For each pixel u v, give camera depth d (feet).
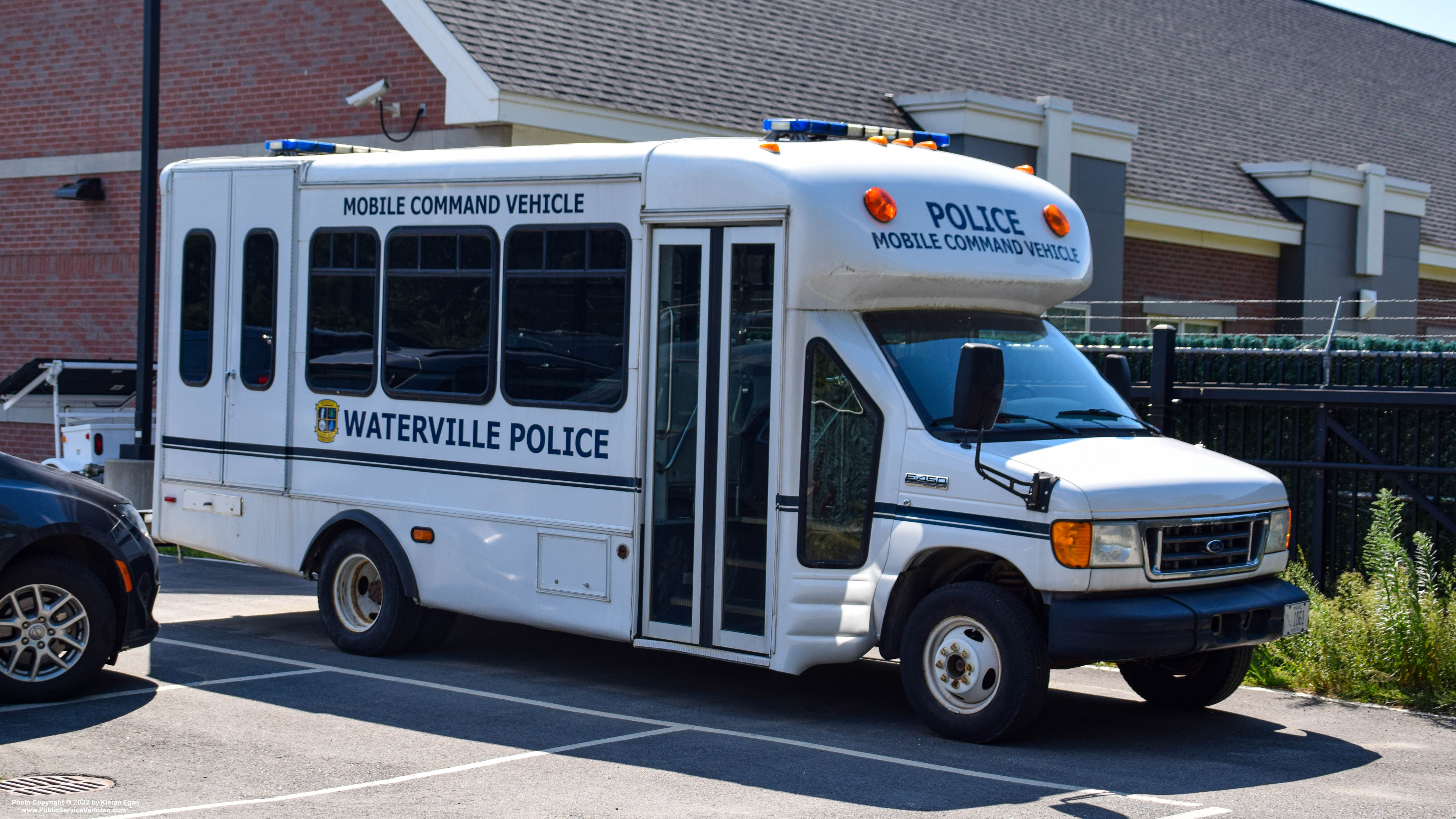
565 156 27.81
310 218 31.42
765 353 25.45
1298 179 73.82
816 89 60.13
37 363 52.16
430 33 50.06
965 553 24.30
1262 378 37.99
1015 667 23.02
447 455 29.27
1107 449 24.49
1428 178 87.35
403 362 29.96
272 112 55.77
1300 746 24.57
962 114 59.88
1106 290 64.85
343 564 31.01
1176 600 23.30
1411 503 35.65
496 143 49.06
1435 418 35.19
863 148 26.23
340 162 31.09
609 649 32.42
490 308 28.76
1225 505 24.23
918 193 25.76
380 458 30.27
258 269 32.22
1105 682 30.09
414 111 51.60
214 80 57.36
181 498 33.55
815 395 25.04
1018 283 26.58
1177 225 68.85
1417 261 79.77
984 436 24.23
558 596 27.71
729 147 25.94
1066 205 28.22
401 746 23.34
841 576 24.79
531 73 49.78
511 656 31.35
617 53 54.49
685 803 20.22
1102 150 64.39
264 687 27.55
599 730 24.67
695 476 26.13
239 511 32.48
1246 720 26.58
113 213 60.80
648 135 51.75
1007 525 23.16
